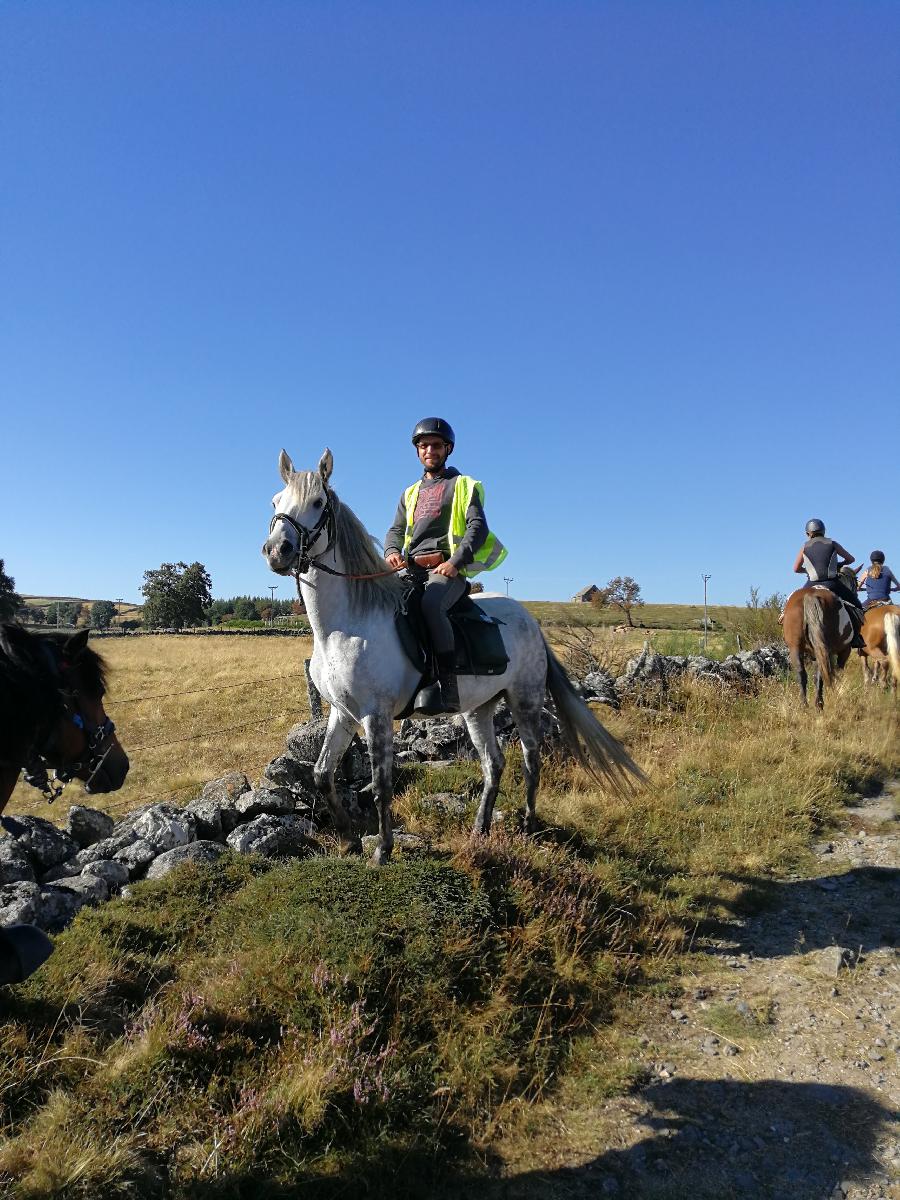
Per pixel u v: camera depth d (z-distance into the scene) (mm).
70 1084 2988
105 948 3775
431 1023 3471
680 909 4895
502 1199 2752
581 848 5695
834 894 5320
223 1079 3076
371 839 5285
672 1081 3426
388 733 4668
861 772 7801
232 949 3920
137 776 10664
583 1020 3764
